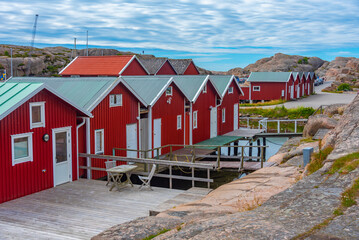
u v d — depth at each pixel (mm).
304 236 4750
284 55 125000
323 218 5410
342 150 9992
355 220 5250
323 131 20891
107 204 11211
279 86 53000
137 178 16297
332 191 6754
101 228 9133
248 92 55125
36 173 12547
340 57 121250
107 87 16125
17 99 11609
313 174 8258
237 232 4988
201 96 24891
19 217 9969
